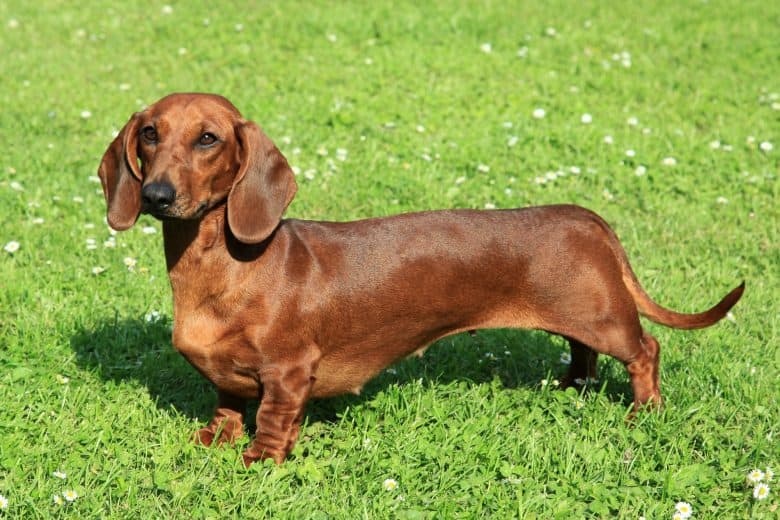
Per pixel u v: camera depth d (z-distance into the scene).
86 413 5.64
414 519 4.77
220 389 5.48
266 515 4.86
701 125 11.56
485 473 5.20
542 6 16.20
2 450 5.17
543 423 5.75
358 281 5.31
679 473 5.17
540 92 12.31
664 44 14.55
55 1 16.06
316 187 9.30
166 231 5.13
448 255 5.43
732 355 6.66
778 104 11.98
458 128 10.99
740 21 15.77
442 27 14.71
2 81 12.30
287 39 14.16
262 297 5.10
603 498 5.01
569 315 5.58
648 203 9.43
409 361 6.55
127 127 5.16
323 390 5.55
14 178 9.27
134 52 13.73
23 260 7.69
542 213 5.62
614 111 11.71
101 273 7.54
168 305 7.15
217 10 15.49
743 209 9.44
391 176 9.54
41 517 4.71
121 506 4.88
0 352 6.25
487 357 6.66
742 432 5.66
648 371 5.78
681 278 7.93
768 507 4.97
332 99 11.74
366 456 5.30
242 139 5.03
